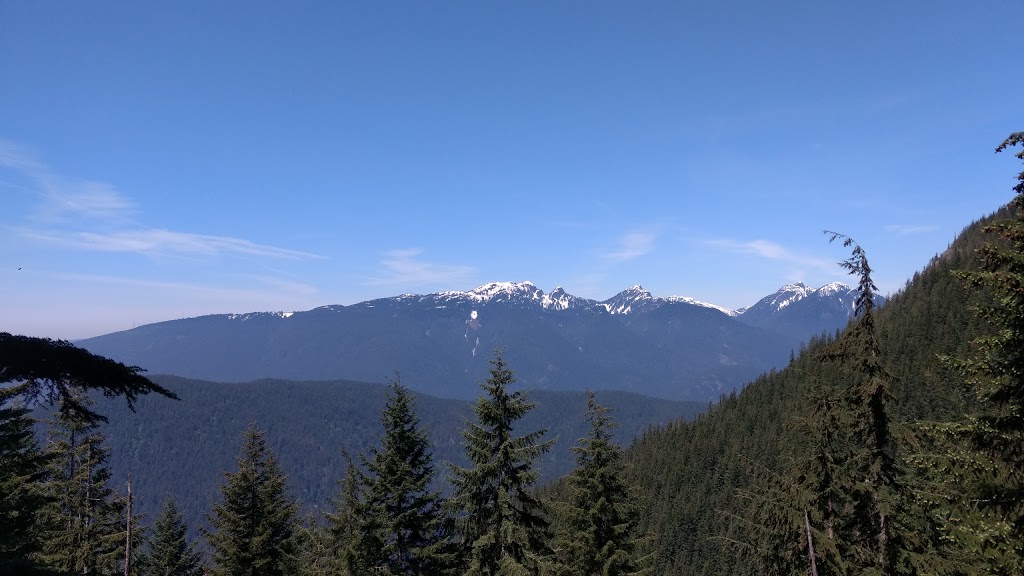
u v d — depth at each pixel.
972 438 12.56
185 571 44.84
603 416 25.00
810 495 18.06
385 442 24.44
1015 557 11.75
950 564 15.46
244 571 31.17
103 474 35.75
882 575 16.67
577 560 23.86
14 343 15.95
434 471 24.28
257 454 33.28
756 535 21.44
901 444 16.73
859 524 18.36
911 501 16.78
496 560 21.27
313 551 30.75
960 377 13.27
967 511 12.80
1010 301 11.62
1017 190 12.27
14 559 22.72
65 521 34.44
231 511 32.16
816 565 17.91
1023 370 11.83
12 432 22.69
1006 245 12.58
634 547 24.28
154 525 45.12
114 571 36.94
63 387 17.11
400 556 23.62
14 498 23.59
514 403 21.78
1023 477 11.91
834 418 17.77
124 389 17.67
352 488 25.94
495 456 21.73
